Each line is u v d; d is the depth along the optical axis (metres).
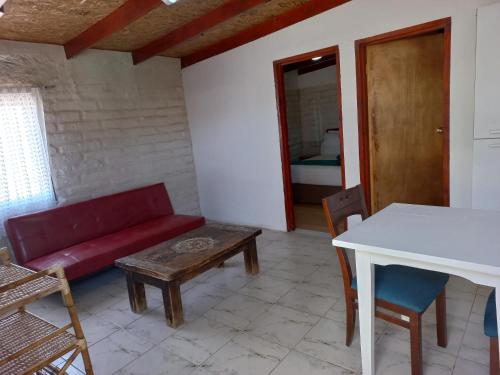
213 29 3.78
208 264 2.57
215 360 2.04
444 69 2.91
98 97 3.88
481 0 2.66
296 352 2.04
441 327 1.94
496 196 2.58
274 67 3.88
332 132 6.34
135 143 4.27
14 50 3.22
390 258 1.55
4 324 1.91
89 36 3.22
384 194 3.66
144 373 1.98
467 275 1.36
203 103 4.69
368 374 1.76
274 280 3.00
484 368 1.79
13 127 3.23
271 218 4.38
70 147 3.65
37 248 3.07
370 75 3.44
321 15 3.45
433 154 3.46
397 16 3.05
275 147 4.11
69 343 1.72
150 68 4.39
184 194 4.93
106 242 3.26
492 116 2.50
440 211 1.92
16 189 3.26
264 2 2.93
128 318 2.61
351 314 1.99
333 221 1.91
